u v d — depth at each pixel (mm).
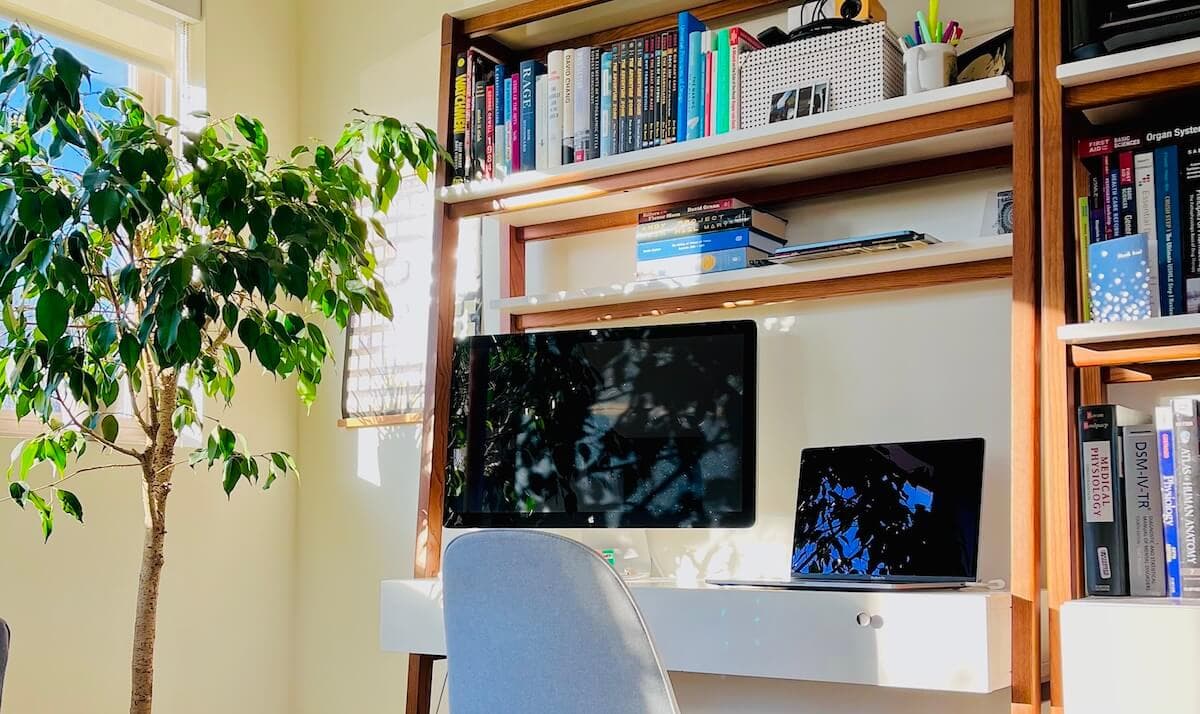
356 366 3199
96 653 2764
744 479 2328
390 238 3174
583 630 1505
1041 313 1954
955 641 1779
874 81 2186
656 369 2443
